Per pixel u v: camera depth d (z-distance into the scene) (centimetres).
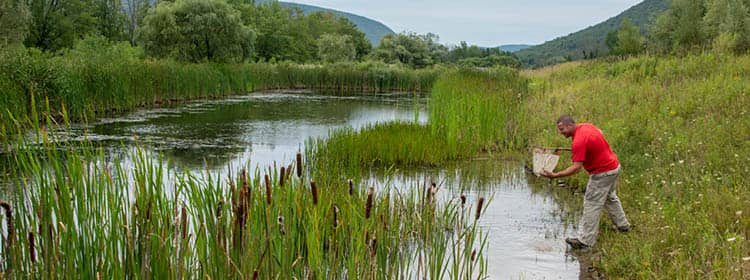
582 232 740
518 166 1307
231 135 1775
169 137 1694
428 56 7425
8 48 1991
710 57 1983
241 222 434
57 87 1845
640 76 1997
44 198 450
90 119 1986
